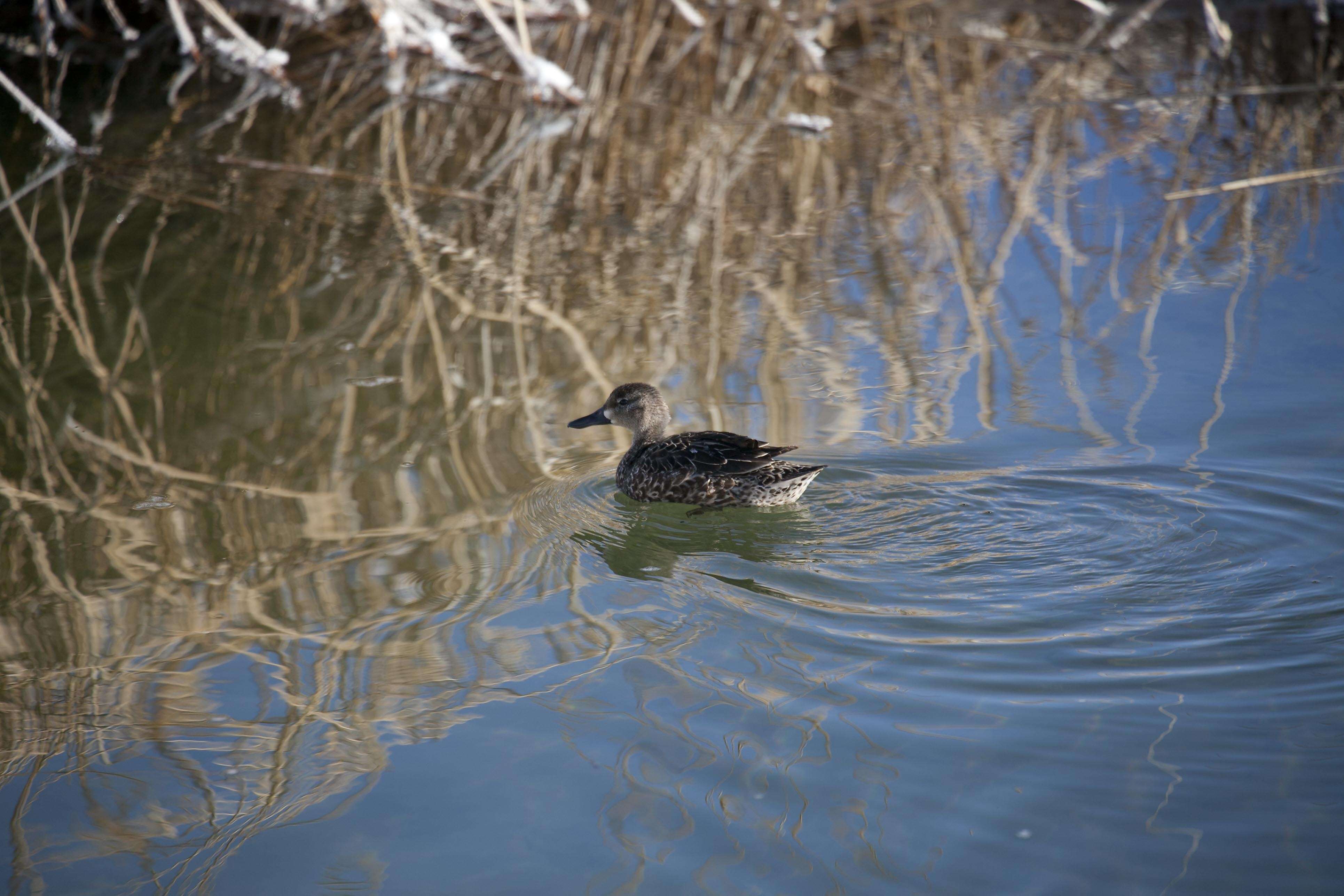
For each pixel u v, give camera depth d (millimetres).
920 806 5754
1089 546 8289
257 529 8625
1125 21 21625
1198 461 9266
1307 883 5199
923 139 17500
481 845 5598
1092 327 12039
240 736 6449
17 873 5465
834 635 7316
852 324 12320
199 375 10883
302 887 5367
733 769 6062
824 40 20500
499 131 17469
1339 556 7938
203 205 14445
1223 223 14578
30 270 12719
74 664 7059
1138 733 6266
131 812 5891
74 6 19484
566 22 19375
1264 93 19031
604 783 5996
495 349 11641
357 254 13477
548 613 7734
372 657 7176
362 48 19500
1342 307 12164
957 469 9391
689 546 8773
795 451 9727
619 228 14469
